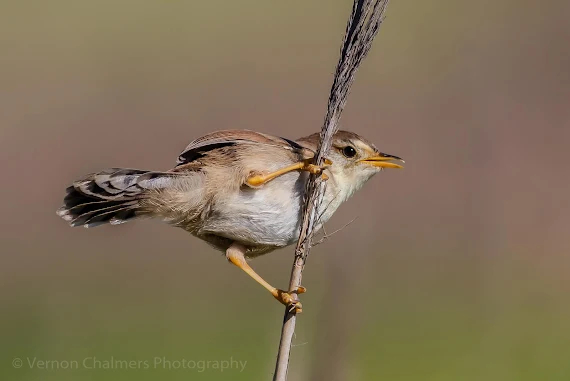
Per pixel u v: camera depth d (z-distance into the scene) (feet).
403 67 68.80
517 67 69.56
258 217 21.48
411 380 38.73
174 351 41.04
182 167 21.30
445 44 71.46
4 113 60.70
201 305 47.06
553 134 63.98
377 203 56.85
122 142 59.62
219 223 21.72
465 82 67.77
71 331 43.70
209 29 70.64
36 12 71.61
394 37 71.46
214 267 52.21
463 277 51.60
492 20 73.77
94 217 21.15
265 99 64.08
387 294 49.29
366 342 43.16
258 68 66.13
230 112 63.26
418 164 60.13
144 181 20.56
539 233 55.93
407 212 56.90
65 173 57.16
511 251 54.34
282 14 72.74
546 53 70.23
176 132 60.95
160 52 67.92
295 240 22.20
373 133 62.54
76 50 67.77
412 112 64.08
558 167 60.08
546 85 66.95
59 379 38.60
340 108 20.90
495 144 61.98
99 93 62.95
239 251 22.20
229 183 21.22
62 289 48.80
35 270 50.78
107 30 70.49
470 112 65.05
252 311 46.91
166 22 71.05
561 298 49.34
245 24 71.72
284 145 21.94
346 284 21.63
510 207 58.03
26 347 41.04
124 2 74.02
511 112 65.62
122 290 48.55
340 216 39.14
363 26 20.65
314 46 69.10
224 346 41.70
